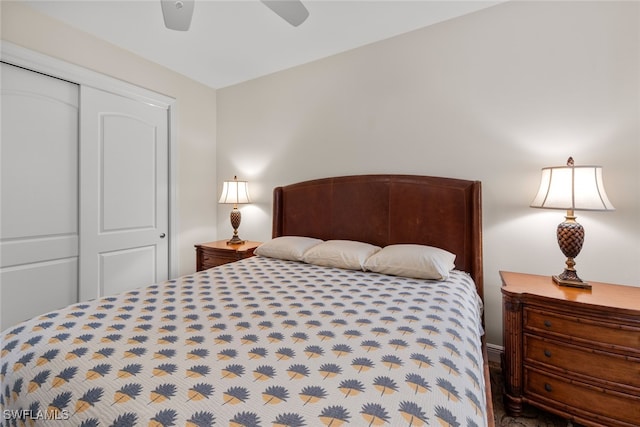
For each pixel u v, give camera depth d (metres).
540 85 1.86
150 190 2.79
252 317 1.13
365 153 2.48
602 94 1.70
